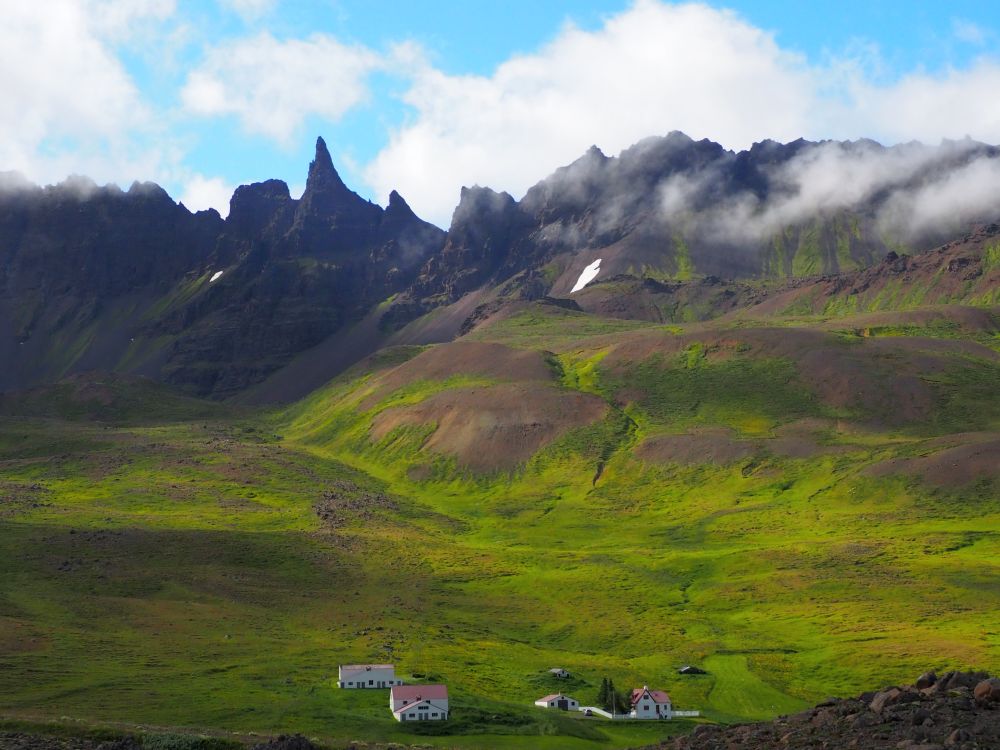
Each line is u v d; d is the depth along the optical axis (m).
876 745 61.28
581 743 119.81
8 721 103.69
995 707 64.75
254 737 101.06
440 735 120.75
